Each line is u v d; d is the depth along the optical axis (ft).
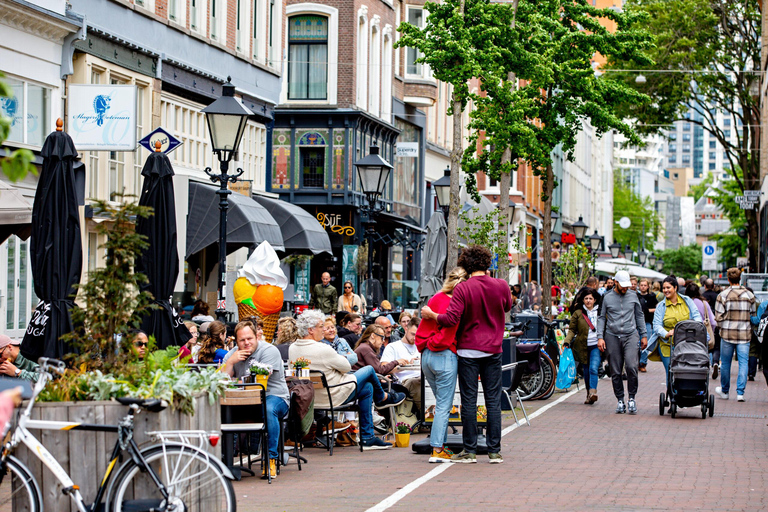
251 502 32.19
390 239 127.13
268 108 104.63
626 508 30.86
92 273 28.53
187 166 84.74
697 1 157.99
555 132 100.63
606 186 346.33
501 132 83.51
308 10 118.83
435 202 156.97
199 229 73.41
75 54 67.15
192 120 86.84
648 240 400.88
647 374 87.76
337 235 119.03
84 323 28.58
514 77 86.02
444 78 76.79
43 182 42.04
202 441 26.68
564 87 99.76
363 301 90.89
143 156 77.10
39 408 25.81
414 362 52.49
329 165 117.91
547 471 37.78
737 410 59.82
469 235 84.94
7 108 59.21
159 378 26.91
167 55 80.28
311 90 119.44
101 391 26.30
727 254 252.62
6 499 25.44
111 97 58.70
